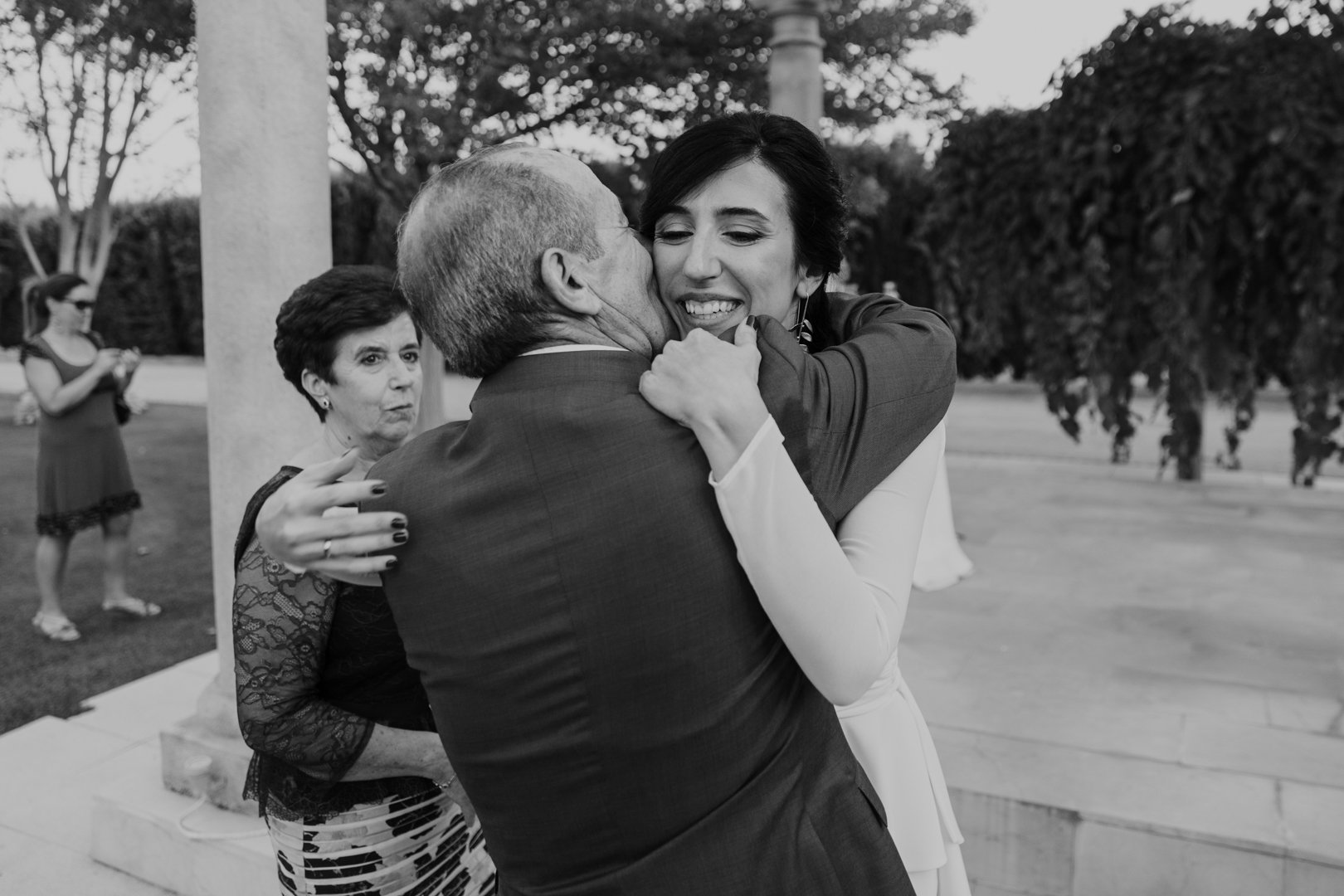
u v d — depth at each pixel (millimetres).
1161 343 5566
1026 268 5969
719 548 845
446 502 883
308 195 2461
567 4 6102
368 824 1449
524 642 859
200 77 2416
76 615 5000
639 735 857
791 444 897
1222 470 7996
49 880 2678
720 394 828
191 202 22125
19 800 3109
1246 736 2836
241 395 2482
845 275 6574
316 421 2582
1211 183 5008
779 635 879
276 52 2381
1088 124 5324
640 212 1127
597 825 891
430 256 907
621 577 836
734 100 6742
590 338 926
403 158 6258
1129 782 2541
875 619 894
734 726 874
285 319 1506
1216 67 4887
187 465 9281
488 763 906
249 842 2479
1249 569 4809
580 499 845
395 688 1379
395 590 921
